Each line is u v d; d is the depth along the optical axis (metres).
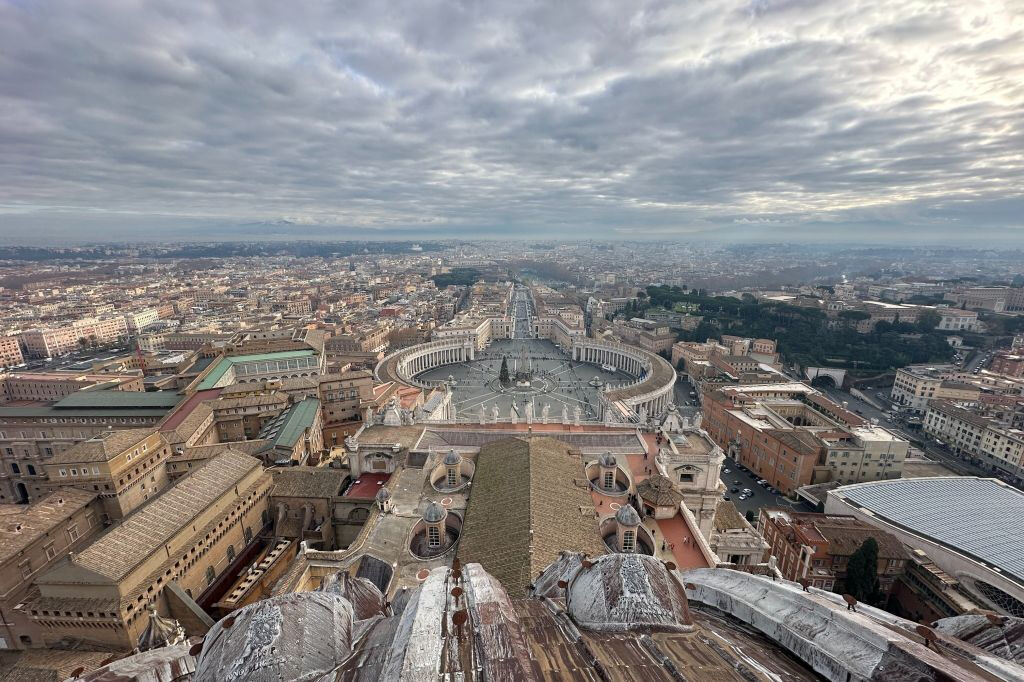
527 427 125.12
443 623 20.91
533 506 79.19
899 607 111.12
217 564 99.06
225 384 194.75
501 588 25.55
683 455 105.69
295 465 134.00
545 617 25.06
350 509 110.31
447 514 90.12
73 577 76.19
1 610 82.44
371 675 17.45
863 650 18.03
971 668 16.98
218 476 104.56
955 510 127.56
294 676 17.67
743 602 25.88
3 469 156.75
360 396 185.38
